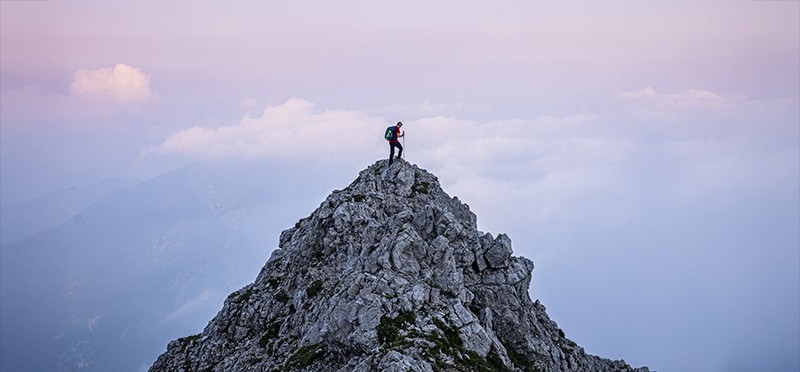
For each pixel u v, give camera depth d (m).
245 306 68.00
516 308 58.50
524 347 56.69
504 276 59.72
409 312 50.09
